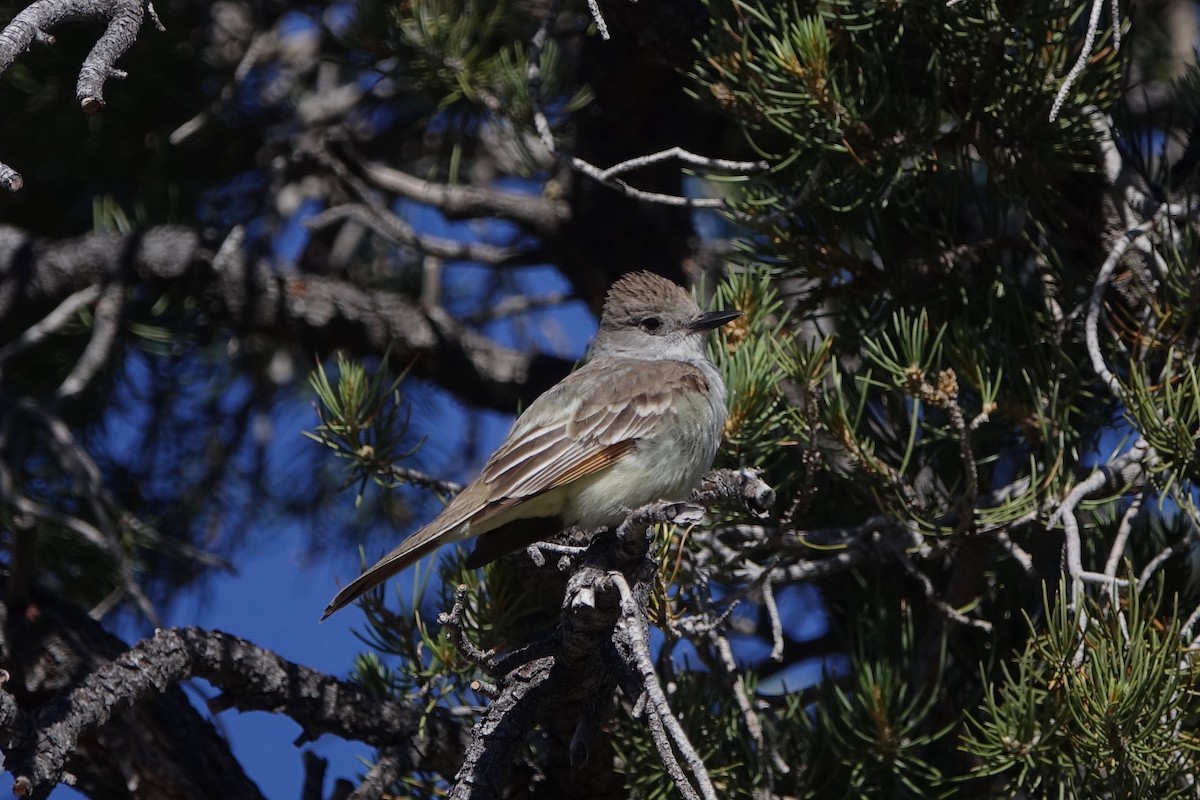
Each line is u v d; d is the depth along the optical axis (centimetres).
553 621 955
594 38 1231
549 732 935
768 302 964
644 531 741
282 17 1419
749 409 916
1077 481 917
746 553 945
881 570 995
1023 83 873
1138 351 913
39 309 1329
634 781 908
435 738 949
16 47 701
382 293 1449
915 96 924
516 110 1120
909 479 919
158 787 970
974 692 901
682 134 1274
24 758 829
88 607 1254
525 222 1323
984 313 940
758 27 947
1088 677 745
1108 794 771
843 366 961
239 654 920
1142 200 939
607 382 1000
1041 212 980
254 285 1345
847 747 864
